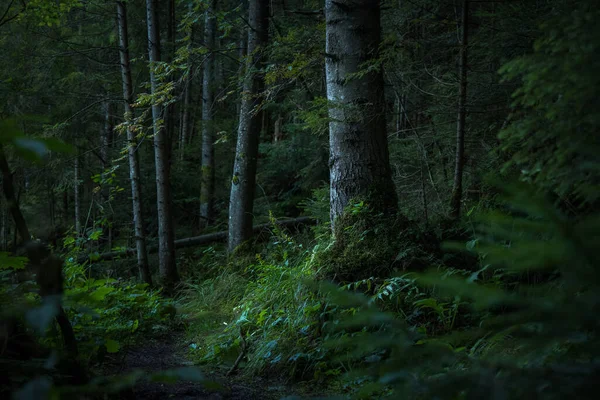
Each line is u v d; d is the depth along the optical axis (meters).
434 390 0.76
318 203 8.15
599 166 0.88
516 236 0.88
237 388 3.58
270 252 7.75
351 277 4.57
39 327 0.68
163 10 14.77
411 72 6.36
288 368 3.79
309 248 7.26
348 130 5.41
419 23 6.38
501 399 0.70
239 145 9.23
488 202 4.55
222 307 6.81
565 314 0.73
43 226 12.82
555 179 1.06
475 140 6.09
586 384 0.67
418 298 4.05
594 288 0.75
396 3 6.79
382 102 5.43
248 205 9.23
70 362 2.06
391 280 4.10
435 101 6.36
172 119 15.12
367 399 2.41
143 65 12.09
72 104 10.88
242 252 8.76
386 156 5.48
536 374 0.73
